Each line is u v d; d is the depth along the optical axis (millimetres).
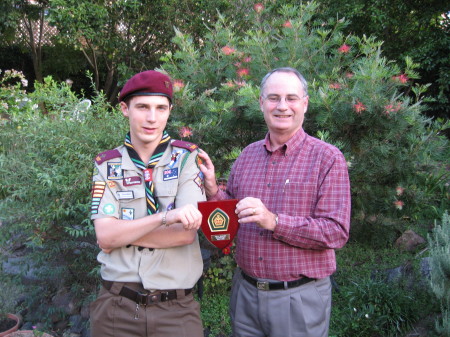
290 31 3572
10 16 8234
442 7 6625
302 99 1822
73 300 3047
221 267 3480
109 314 1643
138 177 1670
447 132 6211
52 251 2891
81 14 7023
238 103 3109
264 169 1923
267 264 1797
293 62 3479
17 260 3311
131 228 1556
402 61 6816
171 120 3324
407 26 6879
